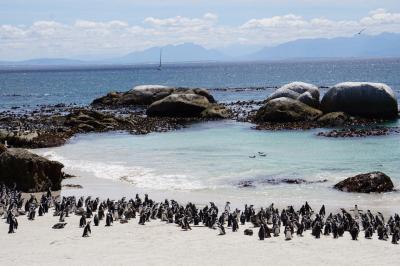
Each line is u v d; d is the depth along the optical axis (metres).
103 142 54.88
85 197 34.06
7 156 37.31
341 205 30.78
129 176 39.25
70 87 160.25
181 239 24.62
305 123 62.09
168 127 64.19
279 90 72.31
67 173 40.84
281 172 38.84
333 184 35.31
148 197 33.44
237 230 26.48
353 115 63.81
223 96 109.44
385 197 32.34
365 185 33.66
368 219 26.47
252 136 55.69
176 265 20.53
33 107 93.06
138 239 24.62
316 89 72.25
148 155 46.75
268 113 65.00
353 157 43.06
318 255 21.91
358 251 22.52
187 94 74.62
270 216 27.39
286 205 31.00
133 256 21.78
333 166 40.09
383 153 44.25
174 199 32.75
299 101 65.94
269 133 57.31
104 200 32.31
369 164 40.31
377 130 55.56
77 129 63.00
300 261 21.08
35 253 22.27
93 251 22.56
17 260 21.25
